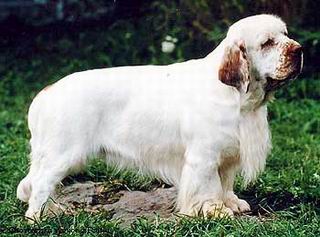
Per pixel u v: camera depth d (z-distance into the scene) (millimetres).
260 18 6621
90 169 8109
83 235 6297
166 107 6777
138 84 6875
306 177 7770
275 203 7234
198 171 6652
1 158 8797
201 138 6637
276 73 6500
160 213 7117
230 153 6715
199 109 6645
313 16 12648
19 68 14195
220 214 6598
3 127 10719
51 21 15766
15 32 15258
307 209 6871
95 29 14914
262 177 7785
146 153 6871
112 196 7633
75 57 14320
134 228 6383
